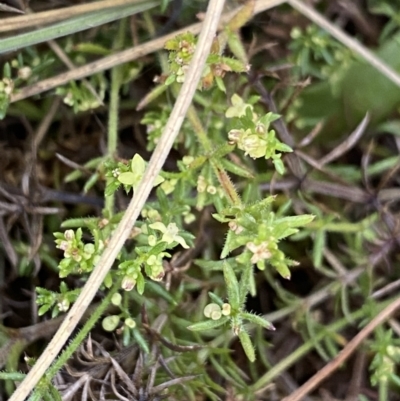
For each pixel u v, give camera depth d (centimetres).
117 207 22
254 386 22
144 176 20
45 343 22
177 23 22
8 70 22
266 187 22
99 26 22
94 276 20
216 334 22
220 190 21
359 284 22
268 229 19
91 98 22
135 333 21
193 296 22
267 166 23
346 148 22
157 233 21
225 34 21
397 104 23
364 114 23
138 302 21
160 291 21
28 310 22
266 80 23
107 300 20
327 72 23
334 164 23
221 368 21
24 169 22
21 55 22
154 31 22
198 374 21
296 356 22
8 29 21
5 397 22
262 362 22
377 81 22
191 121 21
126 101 23
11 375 20
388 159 22
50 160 23
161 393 21
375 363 22
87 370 21
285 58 23
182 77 20
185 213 21
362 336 22
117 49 22
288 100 22
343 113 23
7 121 23
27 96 22
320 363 22
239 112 21
